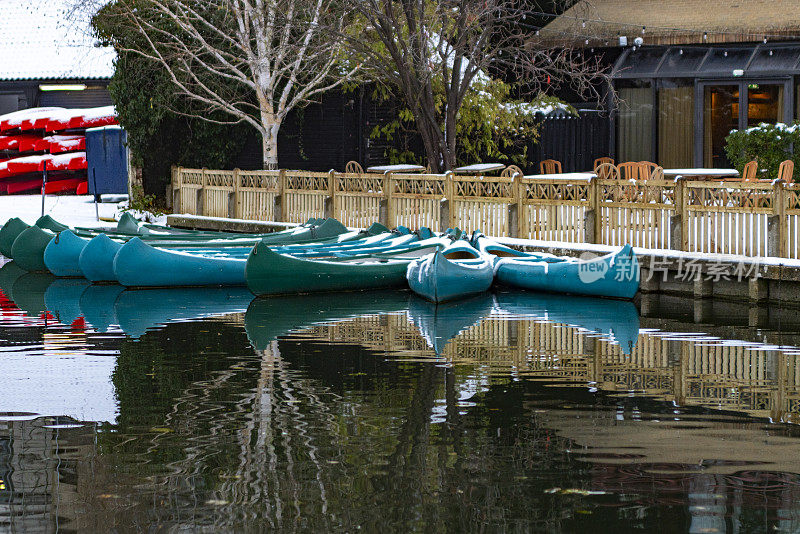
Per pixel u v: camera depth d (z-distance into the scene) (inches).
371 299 642.8
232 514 273.0
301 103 1077.1
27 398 386.0
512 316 567.8
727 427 345.7
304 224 834.8
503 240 714.2
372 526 265.1
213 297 653.3
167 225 999.0
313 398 385.7
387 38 884.6
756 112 1037.8
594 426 347.6
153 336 509.4
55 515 273.1
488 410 367.9
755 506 276.7
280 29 967.0
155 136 1072.2
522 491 287.6
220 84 1040.8
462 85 912.9
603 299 626.5
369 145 1079.0
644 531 261.9
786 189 582.2
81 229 874.1
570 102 1157.1
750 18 1035.9
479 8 898.1
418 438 335.3
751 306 581.6
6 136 1258.0
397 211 800.3
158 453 320.5
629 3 1127.0
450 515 271.4
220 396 388.8
